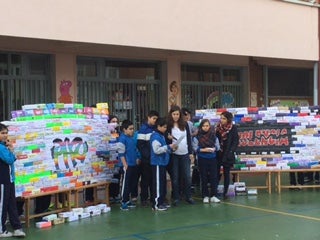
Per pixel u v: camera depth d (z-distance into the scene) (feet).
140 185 32.09
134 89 42.93
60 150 26.84
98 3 33.42
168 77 44.01
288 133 34.88
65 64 37.78
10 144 23.76
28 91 36.70
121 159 29.25
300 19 46.52
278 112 35.17
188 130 30.48
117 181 31.42
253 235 22.85
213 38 39.86
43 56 37.40
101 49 38.88
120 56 40.86
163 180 29.01
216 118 35.09
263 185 37.11
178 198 30.55
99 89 40.63
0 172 22.80
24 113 25.62
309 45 47.34
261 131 34.83
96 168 29.17
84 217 27.22
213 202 31.14
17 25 29.89
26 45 35.50
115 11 34.32
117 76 41.88
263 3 43.34
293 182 36.40
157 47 36.52
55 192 26.45
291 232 23.30
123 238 22.66
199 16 38.96
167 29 37.06
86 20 32.91
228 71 49.60
